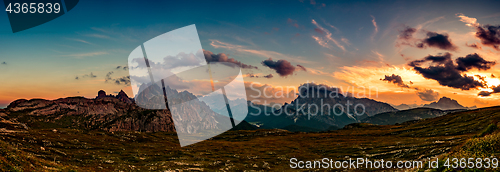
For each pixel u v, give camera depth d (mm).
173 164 89438
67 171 44219
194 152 117750
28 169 34250
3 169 30266
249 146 145125
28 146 77625
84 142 108000
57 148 87750
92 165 73000
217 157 108938
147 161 92375
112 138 129625
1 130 89000
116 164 80375
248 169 89000
